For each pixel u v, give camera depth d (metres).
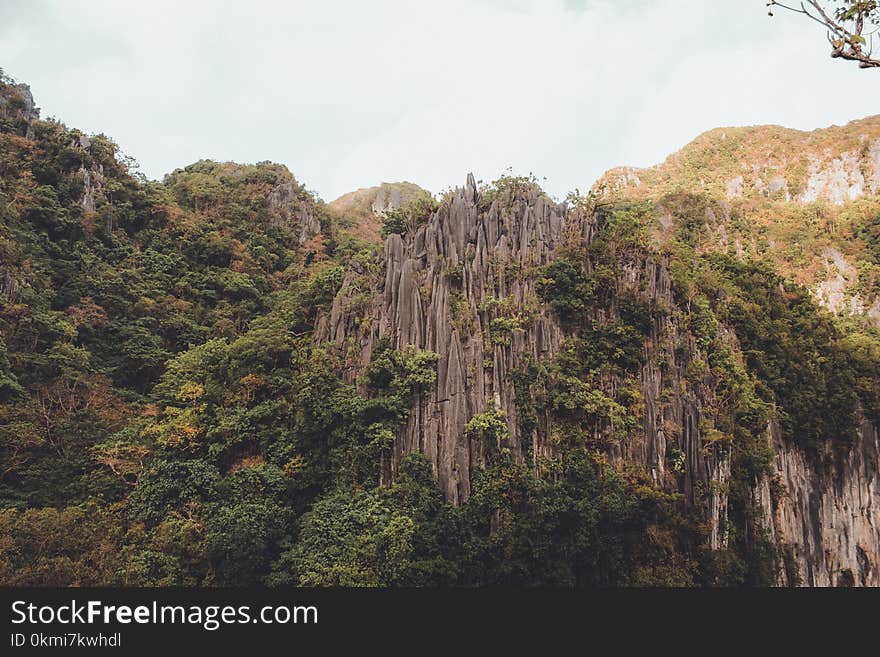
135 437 50.28
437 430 46.34
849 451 68.25
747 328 62.00
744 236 123.69
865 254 121.31
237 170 106.88
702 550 46.44
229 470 48.44
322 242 98.38
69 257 70.62
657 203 125.94
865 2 12.98
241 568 41.94
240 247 84.69
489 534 43.38
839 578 63.22
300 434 48.28
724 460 50.16
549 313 50.44
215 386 53.28
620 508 43.78
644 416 48.44
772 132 188.62
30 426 48.56
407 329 50.28
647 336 51.41
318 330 54.59
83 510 44.62
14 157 74.75
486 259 52.34
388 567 40.72
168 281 75.06
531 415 46.56
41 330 57.62
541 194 57.34
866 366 71.94
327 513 43.75
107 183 82.12
